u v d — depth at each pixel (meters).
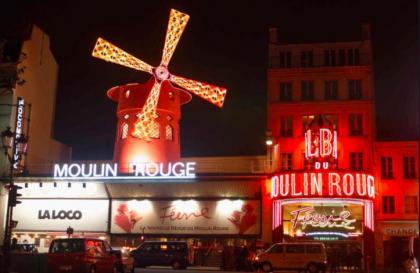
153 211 39.25
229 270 34.09
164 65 41.38
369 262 34.03
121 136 41.31
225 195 38.50
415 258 23.12
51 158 46.31
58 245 23.55
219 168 44.41
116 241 39.62
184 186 38.53
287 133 41.75
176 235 38.72
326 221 36.16
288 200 35.19
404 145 41.56
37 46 44.16
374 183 37.59
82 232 39.75
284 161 41.25
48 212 40.28
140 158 40.00
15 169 39.75
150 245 33.72
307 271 30.55
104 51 40.81
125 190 39.31
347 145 41.00
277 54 43.22
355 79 41.94
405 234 40.66
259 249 34.81
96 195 39.88
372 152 40.72
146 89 40.94
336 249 36.50
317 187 34.16
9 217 21.42
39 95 44.34
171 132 41.44
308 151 35.38
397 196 41.25
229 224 38.16
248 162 44.09
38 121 44.00
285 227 36.38
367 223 35.31
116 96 43.69
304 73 42.28
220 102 42.38
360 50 42.47
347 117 41.47
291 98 42.19
